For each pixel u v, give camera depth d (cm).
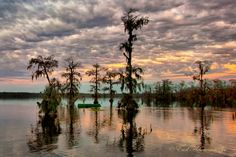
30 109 8356
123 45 6594
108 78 9319
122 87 6762
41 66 6500
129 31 6556
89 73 9362
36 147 2741
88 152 2544
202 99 9575
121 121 4872
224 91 12106
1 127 4141
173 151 2584
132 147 2741
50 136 3347
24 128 4038
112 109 8000
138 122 4716
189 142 2975
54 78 6297
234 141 3038
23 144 2881
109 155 2448
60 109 8088
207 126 4216
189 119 5206
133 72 6688
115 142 2983
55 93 5734
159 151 2592
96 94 9444
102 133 3562
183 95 14250
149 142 2978
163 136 3338
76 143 2930
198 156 2414
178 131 3716
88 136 3341
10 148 2692
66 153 2506
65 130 3825
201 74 9712
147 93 14825
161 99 14812
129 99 6819
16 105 10975
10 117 5722
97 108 8475
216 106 10081
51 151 2575
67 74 8212
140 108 8556
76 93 8288
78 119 5219
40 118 5494
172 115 6041
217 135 3409
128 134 3478
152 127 4097
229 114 6300
